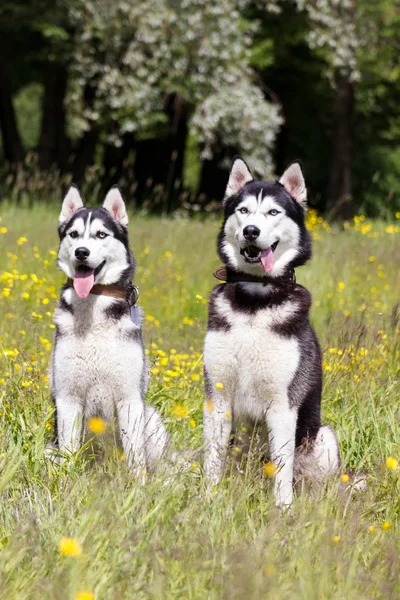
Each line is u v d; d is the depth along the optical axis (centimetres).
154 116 2161
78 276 536
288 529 399
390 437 560
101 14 1962
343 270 1139
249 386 519
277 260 539
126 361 529
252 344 511
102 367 526
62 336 530
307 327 533
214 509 418
